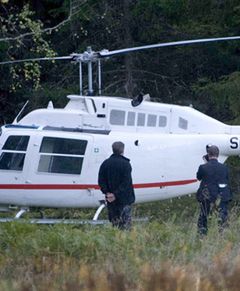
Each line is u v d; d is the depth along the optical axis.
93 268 35.09
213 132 73.62
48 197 71.50
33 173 71.00
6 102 112.31
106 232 41.91
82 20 105.75
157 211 83.25
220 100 101.62
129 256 37.19
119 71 107.25
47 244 40.00
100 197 71.62
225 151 73.44
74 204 71.94
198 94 105.75
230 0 106.62
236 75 102.62
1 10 110.12
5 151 71.06
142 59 108.19
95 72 107.62
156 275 31.39
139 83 107.81
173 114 73.19
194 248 40.16
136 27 107.94
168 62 109.25
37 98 106.56
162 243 40.69
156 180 72.62
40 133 71.06
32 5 113.25
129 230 46.72
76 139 71.19
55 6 113.81
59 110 72.62
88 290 30.64
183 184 73.25
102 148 71.25
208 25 108.31
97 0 106.56
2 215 72.94
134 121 72.62
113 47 107.38
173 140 72.62
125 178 56.53
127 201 56.53
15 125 72.12
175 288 30.83
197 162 73.25
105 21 105.88
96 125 72.06
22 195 71.44
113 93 105.88
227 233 43.91
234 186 99.75
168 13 107.19
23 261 37.66
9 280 32.53
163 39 108.50
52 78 109.75
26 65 95.31
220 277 32.28
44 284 32.06
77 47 109.12
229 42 110.06
